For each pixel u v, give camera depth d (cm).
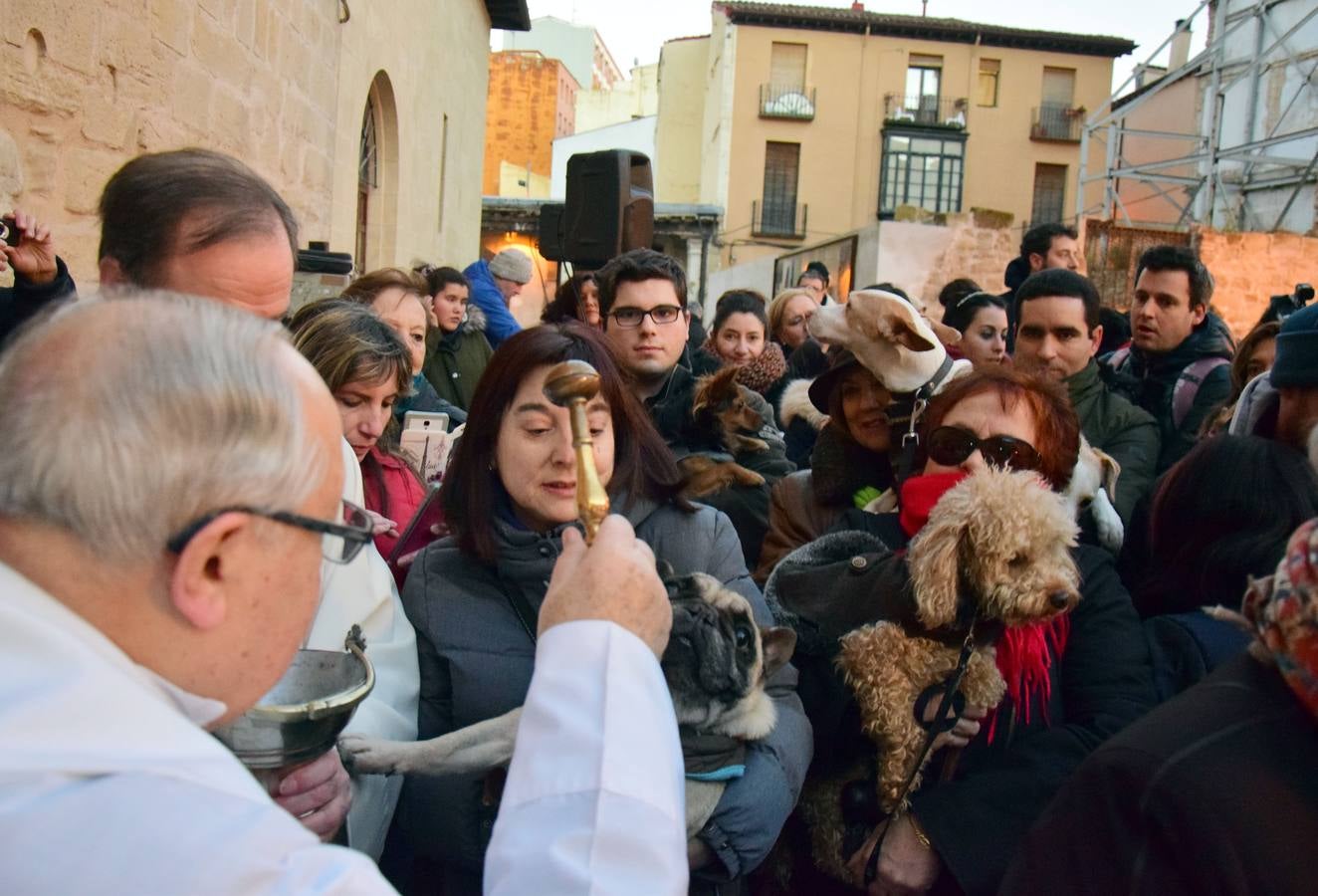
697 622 169
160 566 90
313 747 139
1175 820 112
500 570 198
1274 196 2112
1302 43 2048
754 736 173
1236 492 197
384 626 193
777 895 215
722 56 3491
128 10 446
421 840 188
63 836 76
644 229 700
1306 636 109
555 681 113
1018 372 225
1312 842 107
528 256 854
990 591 177
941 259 1838
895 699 187
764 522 295
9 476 85
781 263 2538
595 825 103
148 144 468
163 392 88
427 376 600
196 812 81
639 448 208
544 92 4522
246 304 202
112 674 84
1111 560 213
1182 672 188
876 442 266
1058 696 200
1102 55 3516
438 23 1286
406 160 1130
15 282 274
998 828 181
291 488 95
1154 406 423
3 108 360
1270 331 343
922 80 3509
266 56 631
